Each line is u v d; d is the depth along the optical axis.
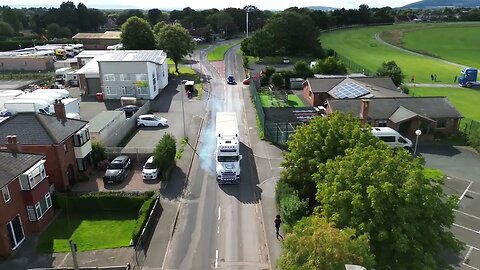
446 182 45.09
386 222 24.73
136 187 43.97
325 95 73.19
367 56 140.12
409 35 195.12
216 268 31.47
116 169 45.69
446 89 89.88
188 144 56.00
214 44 165.62
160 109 73.12
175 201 41.28
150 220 37.03
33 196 35.25
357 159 28.17
